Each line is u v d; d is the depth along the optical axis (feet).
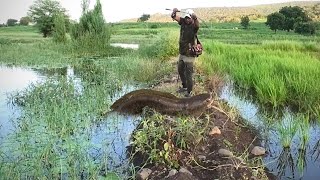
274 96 35.42
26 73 60.03
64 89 38.99
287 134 25.20
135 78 49.32
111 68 57.26
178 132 22.52
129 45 116.16
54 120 28.07
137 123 27.53
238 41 101.14
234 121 27.61
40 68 66.03
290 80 38.99
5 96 40.91
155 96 26.48
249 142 25.03
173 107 25.98
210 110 27.68
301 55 58.54
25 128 27.25
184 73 30.55
